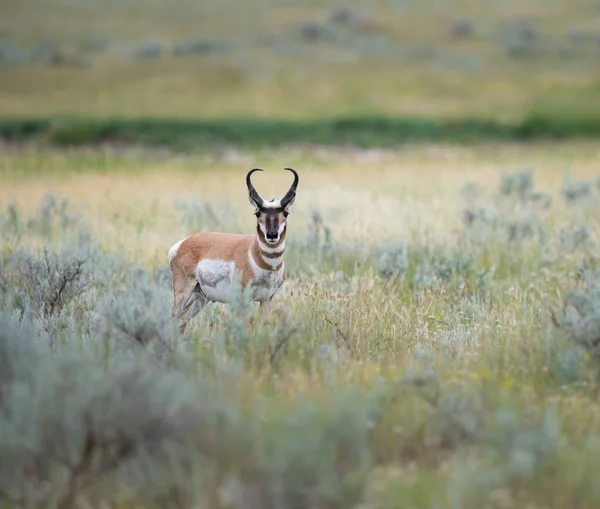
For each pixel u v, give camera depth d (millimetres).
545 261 43656
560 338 27516
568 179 72500
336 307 31828
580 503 18281
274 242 30781
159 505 18344
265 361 26172
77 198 76562
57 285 34750
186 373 23453
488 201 66125
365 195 73438
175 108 174375
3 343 22500
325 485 17750
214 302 35469
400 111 171500
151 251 47656
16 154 125125
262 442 19234
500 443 19641
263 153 130250
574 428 21562
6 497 18453
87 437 19250
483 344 28422
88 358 24047
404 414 21844
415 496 18234
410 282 40062
